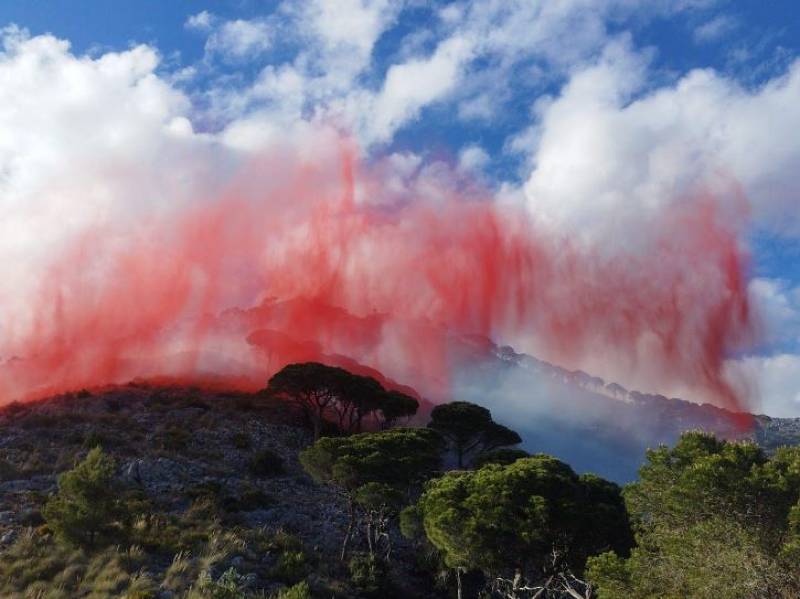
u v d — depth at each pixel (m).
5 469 39.84
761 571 17.72
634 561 21.52
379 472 38.09
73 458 43.78
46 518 28.45
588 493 33.03
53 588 24.17
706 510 19.50
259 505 42.78
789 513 17.64
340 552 38.59
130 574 26.38
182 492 40.38
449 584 38.50
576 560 27.66
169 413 63.66
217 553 30.72
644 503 22.38
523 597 30.59
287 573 30.92
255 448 58.38
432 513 30.00
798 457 19.58
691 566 19.36
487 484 29.27
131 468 42.09
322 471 40.44
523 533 26.86
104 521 28.67
